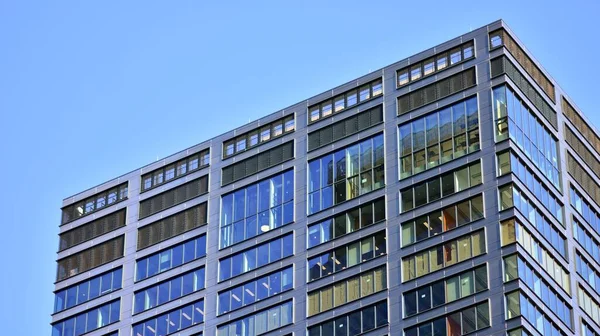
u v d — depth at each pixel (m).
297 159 161.62
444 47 158.50
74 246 171.38
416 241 151.00
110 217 170.75
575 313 150.00
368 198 155.38
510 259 146.00
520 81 156.25
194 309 160.25
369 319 149.88
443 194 151.75
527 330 143.25
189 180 167.62
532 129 155.12
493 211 148.62
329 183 158.50
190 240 164.25
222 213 163.75
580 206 157.38
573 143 160.12
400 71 159.88
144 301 163.62
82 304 167.12
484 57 156.12
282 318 154.62
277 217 160.00
